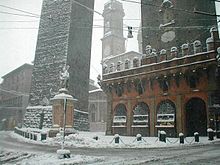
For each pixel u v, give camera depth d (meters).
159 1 46.12
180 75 35.47
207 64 32.94
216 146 23.39
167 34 43.69
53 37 52.94
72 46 51.56
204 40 40.66
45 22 55.59
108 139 33.38
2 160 20.22
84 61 55.22
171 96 36.44
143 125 38.31
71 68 50.22
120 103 41.78
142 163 13.88
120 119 41.31
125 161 15.04
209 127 32.22
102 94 67.75
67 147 26.95
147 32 46.50
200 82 34.22
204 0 42.41
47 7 56.44
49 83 50.06
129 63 42.44
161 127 36.31
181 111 35.16
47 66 51.66
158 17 45.59
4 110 82.31
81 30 55.22
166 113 36.66
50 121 46.03
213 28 33.78
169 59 40.12
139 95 39.88
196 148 22.28
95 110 67.62
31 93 52.31
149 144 27.03
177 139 30.98
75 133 34.75
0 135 46.97
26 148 26.17
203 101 33.66
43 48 53.78
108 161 15.29
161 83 37.44
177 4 43.69
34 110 49.81
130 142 29.02
